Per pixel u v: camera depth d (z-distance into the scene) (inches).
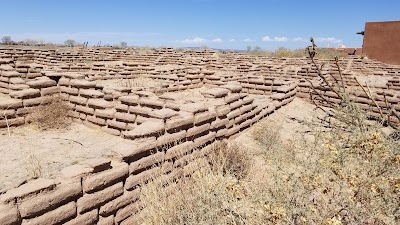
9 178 173.5
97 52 1029.8
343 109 132.4
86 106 297.1
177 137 205.3
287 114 360.5
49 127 282.5
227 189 117.6
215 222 116.7
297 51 1178.6
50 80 310.5
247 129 299.4
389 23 1098.1
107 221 153.6
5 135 256.1
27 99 287.3
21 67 444.1
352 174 109.3
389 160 106.7
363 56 1069.1
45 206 126.7
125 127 271.7
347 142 116.2
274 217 103.4
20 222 119.6
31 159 197.9
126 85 469.4
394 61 1097.4
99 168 152.2
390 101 327.6
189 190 162.9
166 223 143.6
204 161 204.1
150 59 964.0
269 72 601.0
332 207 107.7
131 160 169.3
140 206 168.2
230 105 273.0
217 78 507.8
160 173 183.3
